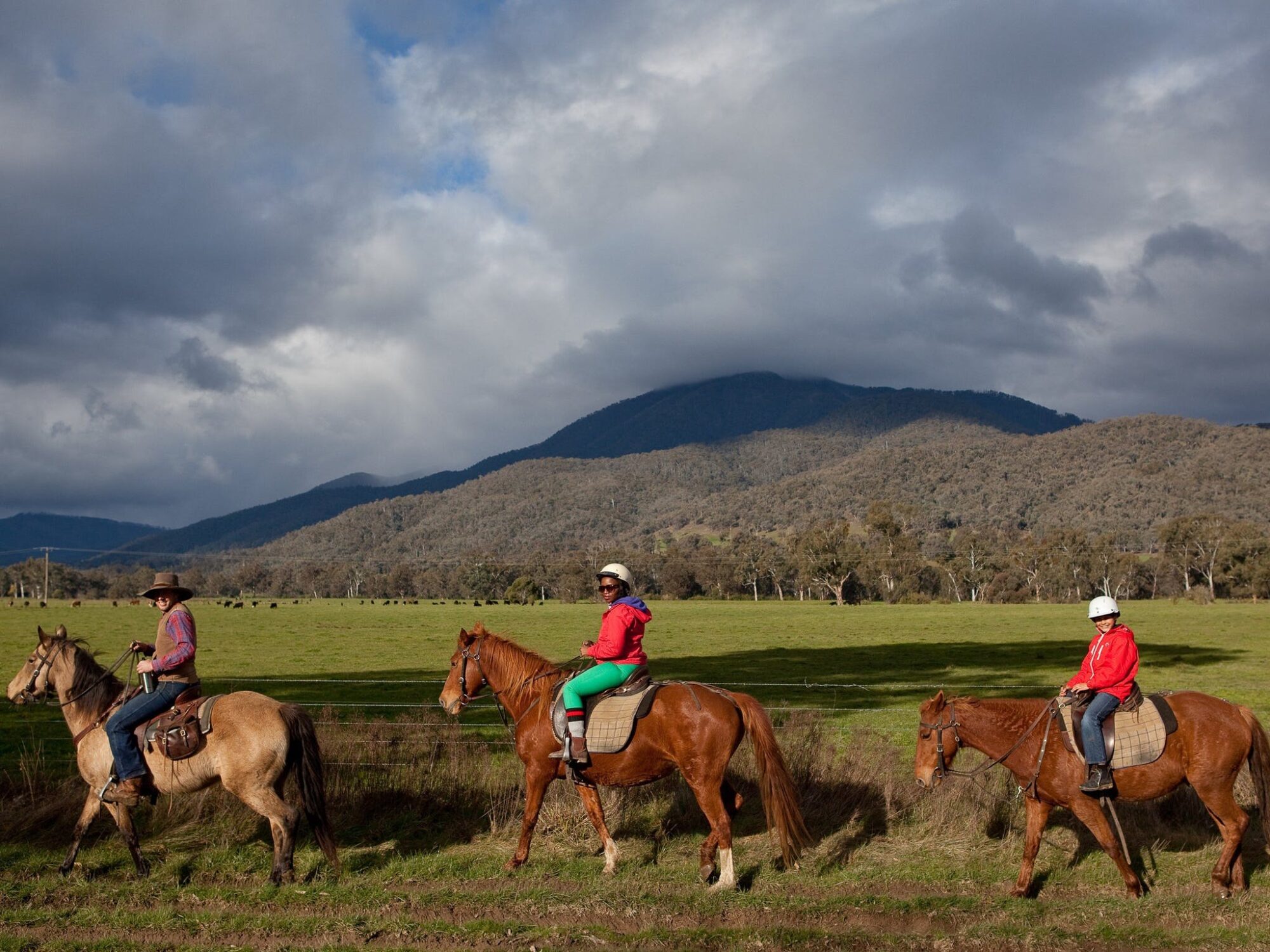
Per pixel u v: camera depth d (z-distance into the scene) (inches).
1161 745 301.4
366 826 383.9
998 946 269.7
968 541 5531.5
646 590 5905.5
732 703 327.0
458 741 461.1
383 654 1766.7
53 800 383.6
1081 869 339.0
